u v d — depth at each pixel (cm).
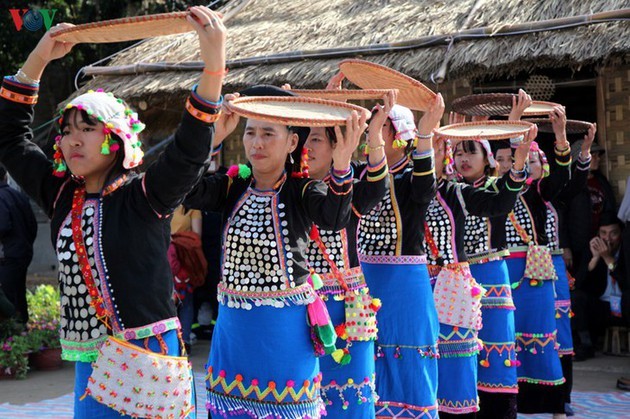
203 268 812
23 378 738
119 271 262
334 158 309
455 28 718
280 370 319
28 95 291
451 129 463
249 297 321
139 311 263
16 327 768
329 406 364
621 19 636
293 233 323
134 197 265
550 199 551
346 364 363
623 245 732
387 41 744
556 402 546
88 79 1214
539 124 607
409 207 408
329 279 363
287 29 869
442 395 442
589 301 782
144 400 262
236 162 949
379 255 413
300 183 329
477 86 829
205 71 254
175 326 274
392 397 410
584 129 601
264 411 319
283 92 346
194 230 811
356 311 362
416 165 388
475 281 457
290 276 320
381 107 341
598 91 803
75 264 265
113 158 271
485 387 488
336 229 318
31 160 289
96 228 264
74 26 276
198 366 774
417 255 412
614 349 799
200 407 614
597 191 791
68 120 266
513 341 493
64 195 277
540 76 827
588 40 641
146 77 867
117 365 261
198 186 333
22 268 814
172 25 267
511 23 690
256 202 327
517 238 550
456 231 446
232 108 302
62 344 272
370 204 350
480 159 489
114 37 285
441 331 442
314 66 754
